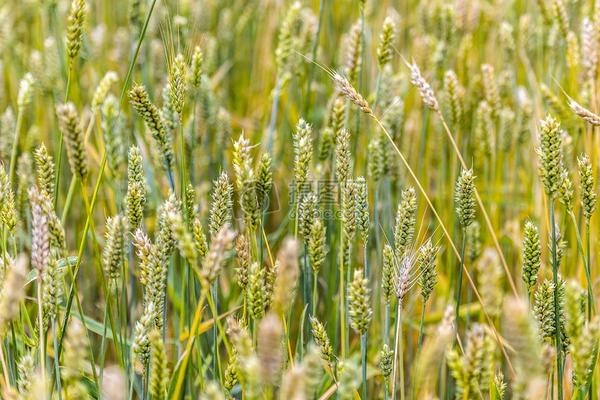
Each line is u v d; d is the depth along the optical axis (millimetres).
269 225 2648
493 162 2566
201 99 2570
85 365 2270
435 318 2443
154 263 1995
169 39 2166
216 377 2105
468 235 2381
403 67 2822
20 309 2111
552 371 2055
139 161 2092
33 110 2822
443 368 2266
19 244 2340
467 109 2613
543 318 2047
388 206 2400
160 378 1901
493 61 2945
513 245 2541
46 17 2957
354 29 2350
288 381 1771
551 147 2049
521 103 2561
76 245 2574
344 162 2070
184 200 2102
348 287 2094
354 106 2432
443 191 2559
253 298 1964
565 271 2357
